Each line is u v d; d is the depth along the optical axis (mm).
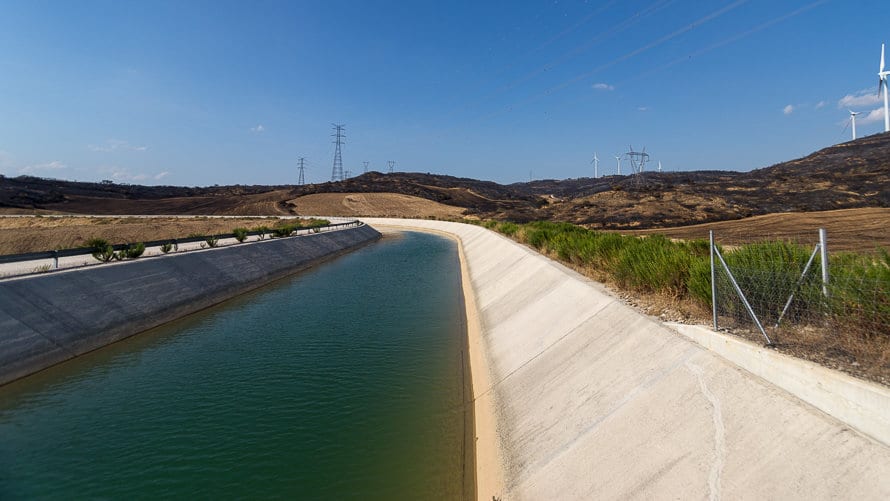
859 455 4086
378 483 7195
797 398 5105
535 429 7715
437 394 10562
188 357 13195
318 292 23297
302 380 11406
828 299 6484
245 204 131375
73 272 15844
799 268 7363
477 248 38250
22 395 10625
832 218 44250
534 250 24188
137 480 7281
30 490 7043
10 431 8930
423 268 32750
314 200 134750
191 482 7230
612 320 9562
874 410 4168
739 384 5785
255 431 8836
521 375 10125
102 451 8141
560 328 11211
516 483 6613
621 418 6535
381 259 38719
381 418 9391
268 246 31844
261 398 10352
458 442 8445
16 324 12469
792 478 4270
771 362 5562
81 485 7160
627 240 16672
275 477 7355
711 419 5496
